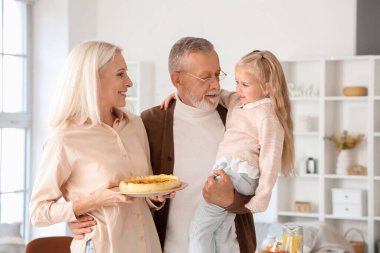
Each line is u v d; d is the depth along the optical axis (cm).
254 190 261
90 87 241
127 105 283
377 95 617
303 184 650
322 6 642
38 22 688
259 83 265
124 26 725
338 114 639
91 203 237
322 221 591
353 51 632
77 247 249
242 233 276
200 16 692
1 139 662
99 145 248
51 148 244
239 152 262
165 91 710
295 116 652
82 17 704
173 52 277
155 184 231
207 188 253
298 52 651
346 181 637
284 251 321
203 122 279
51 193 245
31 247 362
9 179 671
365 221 626
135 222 252
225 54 681
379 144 621
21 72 686
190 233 267
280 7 657
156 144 279
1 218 663
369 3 626
